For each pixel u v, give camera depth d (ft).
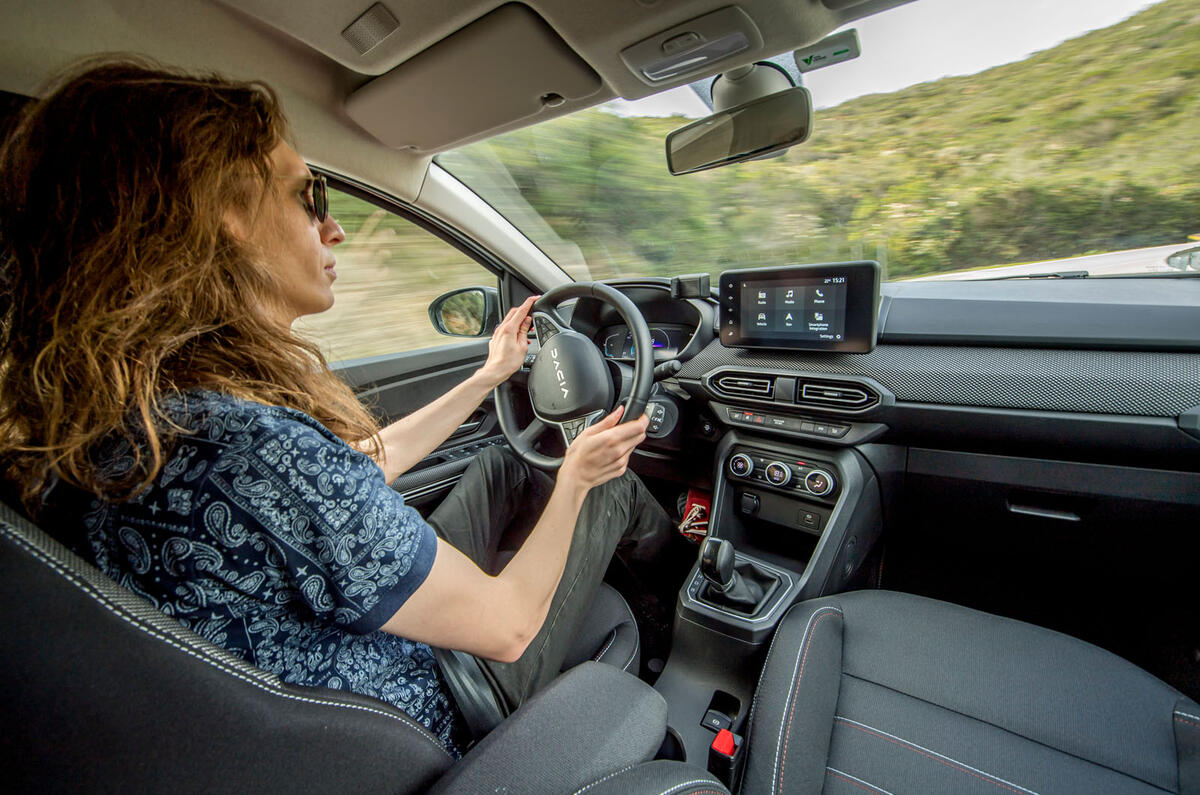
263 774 1.65
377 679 2.41
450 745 2.68
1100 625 5.62
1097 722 3.12
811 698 3.45
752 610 4.93
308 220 2.47
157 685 1.47
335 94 5.02
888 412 5.06
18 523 1.48
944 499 5.46
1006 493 5.10
